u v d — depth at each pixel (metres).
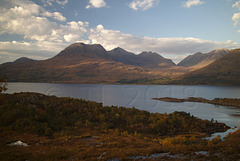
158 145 30.83
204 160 17.69
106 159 18.59
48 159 18.00
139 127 58.94
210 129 73.44
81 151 22.38
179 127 68.50
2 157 17.30
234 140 30.77
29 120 36.91
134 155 20.47
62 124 45.03
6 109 40.94
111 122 57.47
